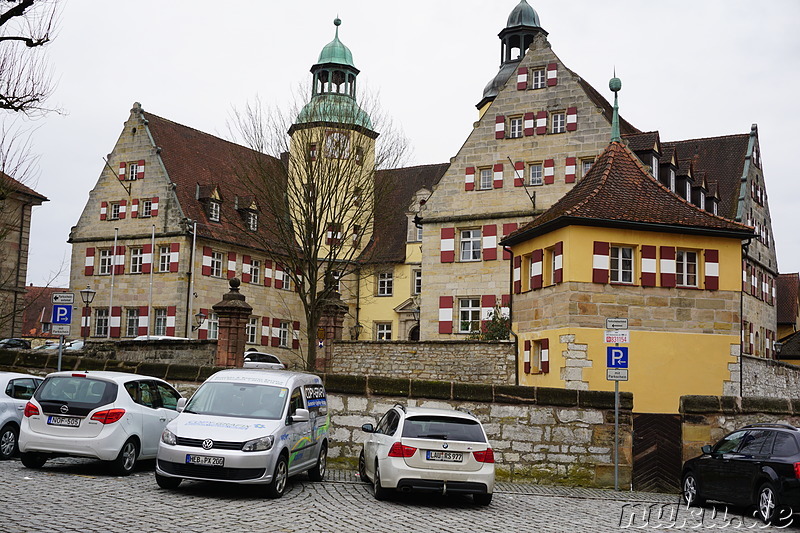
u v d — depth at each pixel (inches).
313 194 1389.0
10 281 1738.4
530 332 1101.7
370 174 1443.2
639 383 989.2
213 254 2066.9
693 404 749.9
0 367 905.5
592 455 737.6
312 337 1321.4
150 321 2020.2
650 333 1000.2
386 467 563.5
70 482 568.1
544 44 1717.5
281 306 2250.2
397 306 2190.0
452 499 603.5
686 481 686.5
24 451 610.2
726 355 1014.4
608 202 1035.3
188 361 1176.2
